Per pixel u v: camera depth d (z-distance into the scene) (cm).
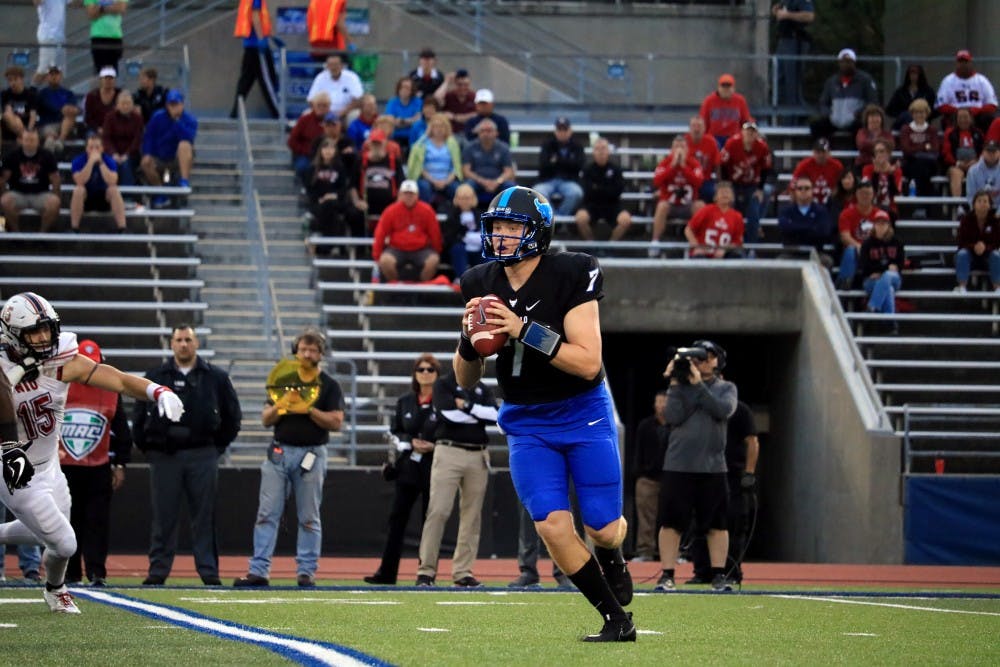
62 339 2806
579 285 2275
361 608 3169
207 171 7956
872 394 6612
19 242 7188
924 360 7206
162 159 7556
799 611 3362
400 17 9119
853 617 3166
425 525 4584
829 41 12569
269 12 9000
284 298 7188
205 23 9025
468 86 8131
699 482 4406
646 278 7306
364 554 5984
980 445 6850
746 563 6806
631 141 8569
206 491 4350
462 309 7088
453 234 7131
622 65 9312
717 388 4397
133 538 5862
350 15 9081
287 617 2855
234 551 5916
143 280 7088
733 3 9681
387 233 7038
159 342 6875
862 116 8088
